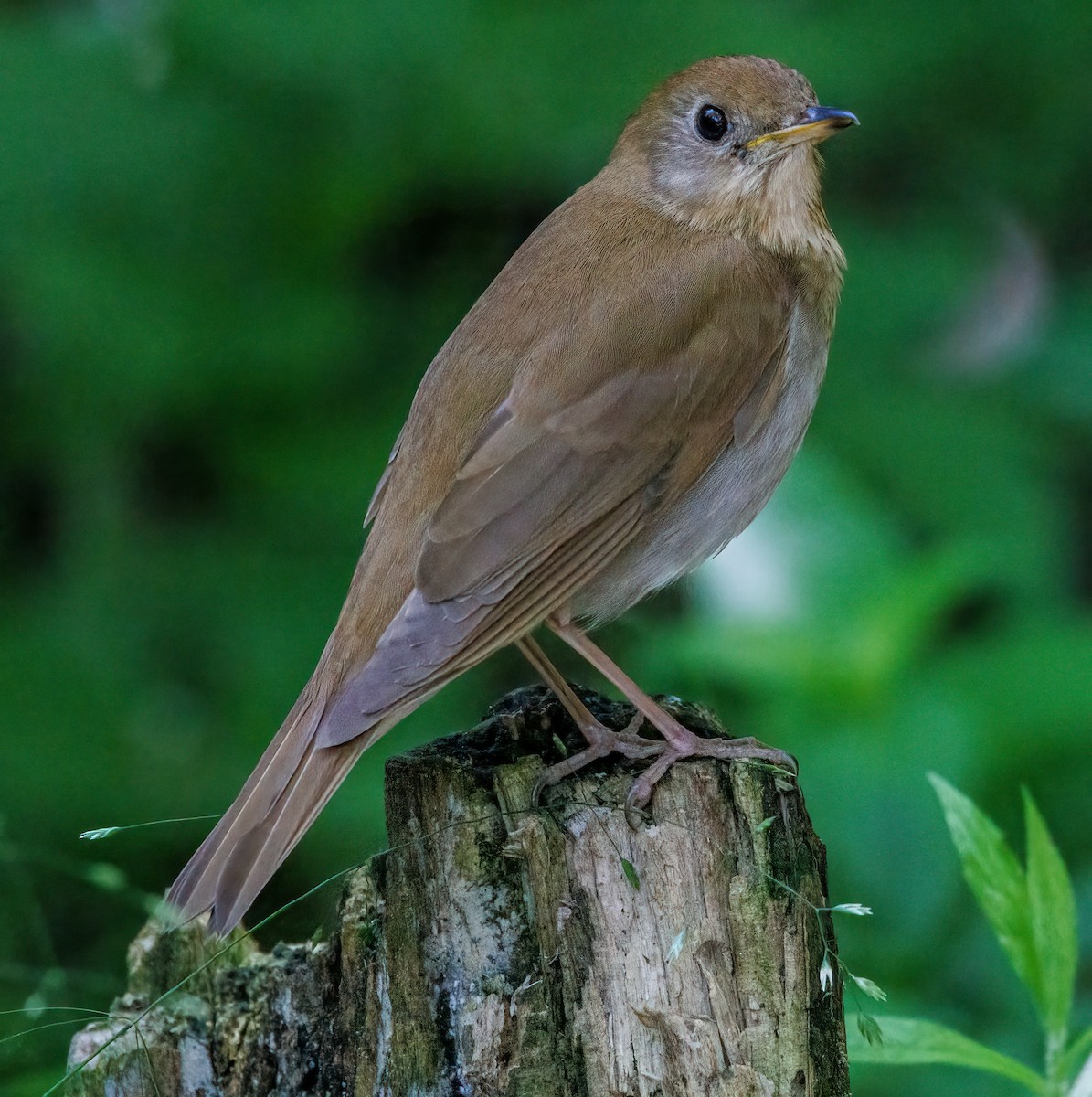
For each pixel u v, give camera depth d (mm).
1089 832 10430
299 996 6340
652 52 13781
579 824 6320
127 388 13703
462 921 6285
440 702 12781
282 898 6625
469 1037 6164
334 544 14242
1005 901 6918
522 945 6227
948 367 15133
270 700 13641
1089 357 15039
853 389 14422
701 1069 6109
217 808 13164
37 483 15211
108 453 14773
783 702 9828
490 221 15047
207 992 6488
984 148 15461
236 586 14125
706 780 6375
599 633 11078
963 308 15250
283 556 14258
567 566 7727
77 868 8734
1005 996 9180
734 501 8367
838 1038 6281
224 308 13883
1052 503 14211
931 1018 8852
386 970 6273
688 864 6254
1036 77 15070
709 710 7914
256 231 14172
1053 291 15555
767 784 6355
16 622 14398
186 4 13492
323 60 13445
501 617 7457
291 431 14523
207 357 13758
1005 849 6996
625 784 6559
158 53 13773
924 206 15547
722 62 8797
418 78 13734
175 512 14906
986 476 14047
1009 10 14562
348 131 13898
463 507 7523
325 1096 6285
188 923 6531
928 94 14875
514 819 6379
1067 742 10227
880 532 10109
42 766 13312
